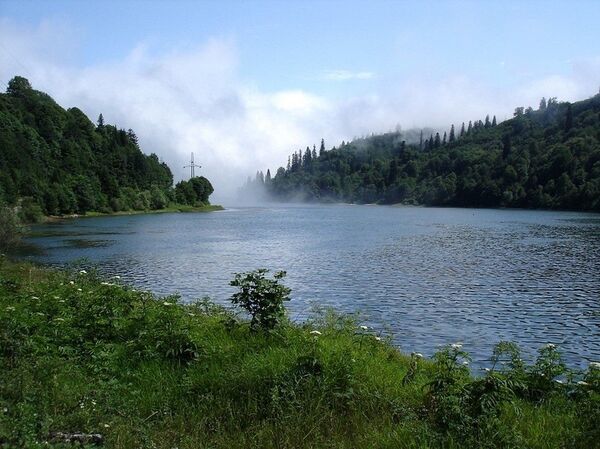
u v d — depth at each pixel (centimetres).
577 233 7294
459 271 3803
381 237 6988
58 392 718
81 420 644
